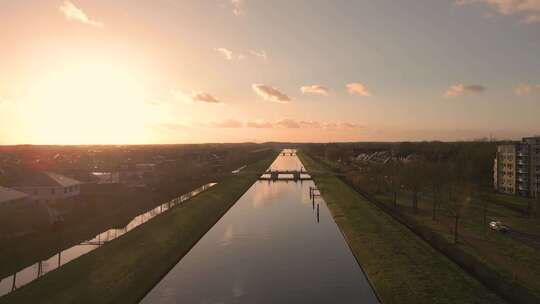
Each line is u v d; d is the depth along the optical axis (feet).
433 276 167.43
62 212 289.12
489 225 244.01
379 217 285.43
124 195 371.76
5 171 386.52
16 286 163.02
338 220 298.76
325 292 166.09
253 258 213.05
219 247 234.99
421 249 205.87
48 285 157.17
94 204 316.19
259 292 166.09
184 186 465.47
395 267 181.57
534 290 145.79
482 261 179.73
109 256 196.85
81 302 146.51
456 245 206.80
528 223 256.73
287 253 221.66
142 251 209.46
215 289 170.50
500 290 148.46
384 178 424.05
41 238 224.94
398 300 150.30
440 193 321.73
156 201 370.73
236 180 551.59
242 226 292.40
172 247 226.17
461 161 488.85
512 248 199.72
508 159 390.63
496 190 409.90
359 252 213.05
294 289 168.86
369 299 158.51
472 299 143.84
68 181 354.95
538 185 355.97
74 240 232.73
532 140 366.63
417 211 304.30
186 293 166.40
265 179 651.25
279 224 298.56
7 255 194.59
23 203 265.13
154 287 173.47
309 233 268.21
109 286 163.32
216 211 340.80
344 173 618.44
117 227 272.51
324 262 205.57
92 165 614.75
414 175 312.91
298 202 405.39
